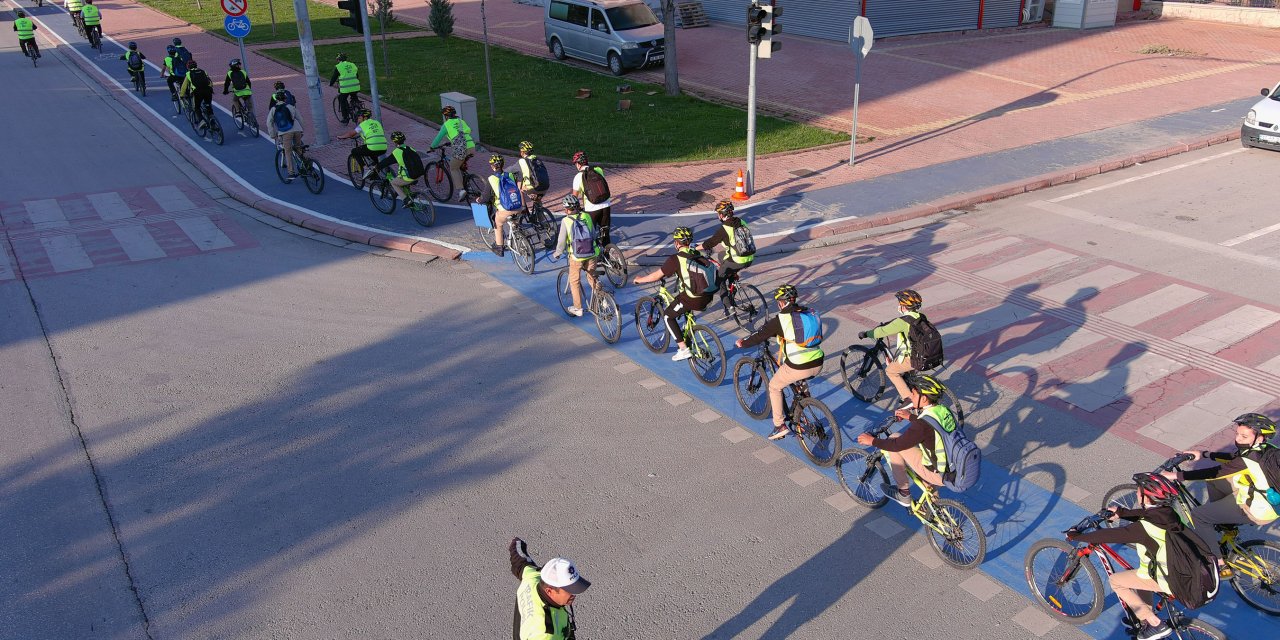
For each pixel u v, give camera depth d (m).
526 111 21.70
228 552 6.96
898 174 16.62
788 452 8.25
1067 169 16.58
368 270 12.80
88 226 14.48
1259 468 5.66
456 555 6.90
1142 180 16.23
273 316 11.23
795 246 13.43
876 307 11.24
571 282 10.72
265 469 8.03
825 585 6.55
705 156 17.94
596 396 9.30
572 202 10.56
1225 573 5.91
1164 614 6.05
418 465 8.09
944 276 12.16
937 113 21.09
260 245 13.77
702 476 7.89
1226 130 19.02
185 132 20.52
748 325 10.78
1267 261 12.30
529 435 8.57
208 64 28.62
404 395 9.33
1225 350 9.85
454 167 15.17
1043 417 8.65
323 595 6.49
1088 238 13.39
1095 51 27.77
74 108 23.23
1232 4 34.38
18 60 30.81
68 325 10.94
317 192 15.99
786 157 17.95
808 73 25.42
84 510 7.47
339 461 8.15
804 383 7.96
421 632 6.13
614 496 7.62
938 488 6.91
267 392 9.36
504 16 37.22
